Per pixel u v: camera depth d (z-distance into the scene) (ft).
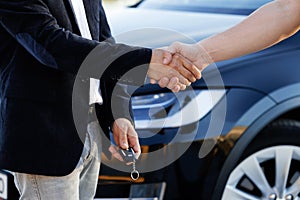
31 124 6.52
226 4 13.26
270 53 11.00
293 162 11.18
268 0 13.03
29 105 6.53
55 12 6.49
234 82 10.55
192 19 12.68
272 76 10.77
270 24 6.98
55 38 6.26
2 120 6.63
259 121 10.48
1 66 6.68
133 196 9.98
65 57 6.28
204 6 13.50
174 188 10.10
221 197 10.37
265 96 10.60
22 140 6.52
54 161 6.59
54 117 6.59
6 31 6.56
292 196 11.10
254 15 7.07
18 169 6.54
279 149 10.84
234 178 10.50
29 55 6.54
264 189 10.84
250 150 10.66
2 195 10.01
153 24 12.42
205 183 10.22
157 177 10.00
